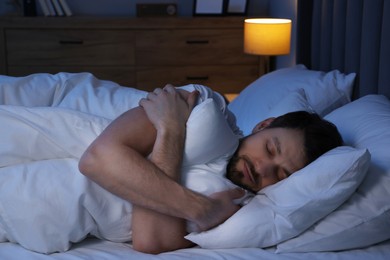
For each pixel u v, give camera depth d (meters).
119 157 1.23
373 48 2.13
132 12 4.44
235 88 4.11
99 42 3.94
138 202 1.26
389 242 1.43
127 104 1.59
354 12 2.30
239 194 1.39
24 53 3.93
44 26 3.88
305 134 1.42
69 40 3.92
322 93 2.30
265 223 1.32
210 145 1.34
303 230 1.35
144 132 1.31
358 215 1.34
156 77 4.05
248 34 3.35
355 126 1.76
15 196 1.26
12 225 1.27
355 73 2.32
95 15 4.39
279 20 3.49
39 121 1.35
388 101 1.91
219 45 4.02
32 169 1.30
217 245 1.33
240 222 1.31
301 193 1.31
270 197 1.37
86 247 1.36
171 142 1.30
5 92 1.64
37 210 1.26
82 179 1.29
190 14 4.42
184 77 4.06
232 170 1.43
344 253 1.37
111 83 1.81
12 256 1.27
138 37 3.96
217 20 3.96
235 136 1.42
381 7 2.07
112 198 1.32
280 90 2.38
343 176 1.29
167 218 1.31
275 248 1.37
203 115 1.32
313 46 2.87
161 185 1.24
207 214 1.29
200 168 1.37
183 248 1.37
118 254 1.30
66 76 1.77
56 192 1.27
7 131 1.33
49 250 1.29
